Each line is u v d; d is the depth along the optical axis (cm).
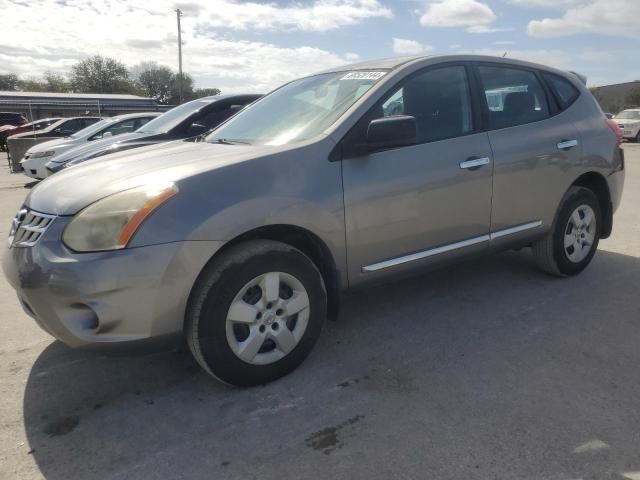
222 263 265
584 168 426
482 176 359
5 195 1011
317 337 304
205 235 255
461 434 245
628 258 505
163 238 247
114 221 245
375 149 304
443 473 220
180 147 344
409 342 340
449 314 382
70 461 233
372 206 311
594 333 347
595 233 451
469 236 365
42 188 291
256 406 272
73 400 282
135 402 279
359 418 259
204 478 221
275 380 294
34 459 235
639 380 289
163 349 265
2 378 305
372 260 321
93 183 270
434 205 338
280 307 285
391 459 229
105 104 3653
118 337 249
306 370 306
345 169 302
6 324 381
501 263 493
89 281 238
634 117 2469
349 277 315
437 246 350
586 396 274
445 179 340
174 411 269
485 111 373
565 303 397
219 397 281
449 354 323
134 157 318
